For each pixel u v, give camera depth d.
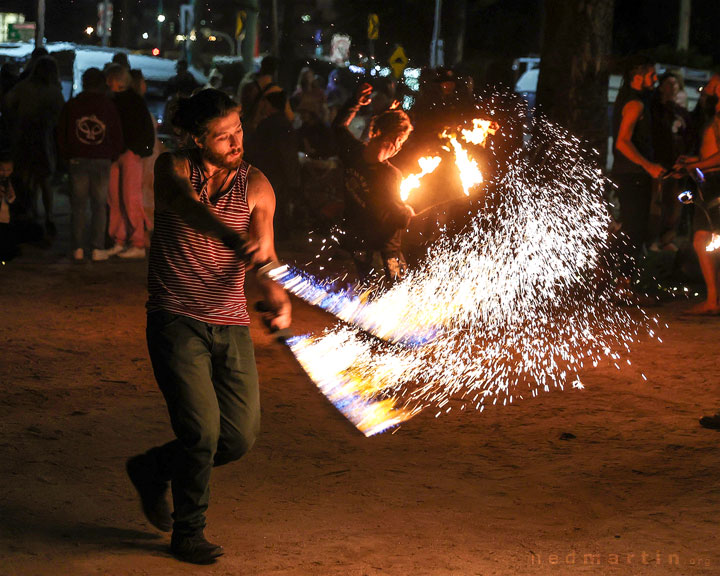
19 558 4.25
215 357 4.37
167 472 4.43
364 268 8.63
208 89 4.24
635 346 8.83
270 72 14.26
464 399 7.10
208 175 4.29
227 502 5.05
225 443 4.39
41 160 14.12
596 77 12.17
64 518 4.76
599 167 12.11
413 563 4.29
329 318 9.65
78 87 24.91
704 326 9.72
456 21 32.66
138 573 4.14
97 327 9.20
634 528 4.73
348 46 37.44
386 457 5.81
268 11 44.25
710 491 5.24
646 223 10.71
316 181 16.06
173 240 4.26
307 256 13.78
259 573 4.17
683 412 6.82
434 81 9.11
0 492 5.06
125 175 12.88
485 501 5.11
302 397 7.05
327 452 5.88
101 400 6.83
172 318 4.23
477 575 4.16
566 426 6.48
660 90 12.38
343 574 4.16
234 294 4.36
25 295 10.57
